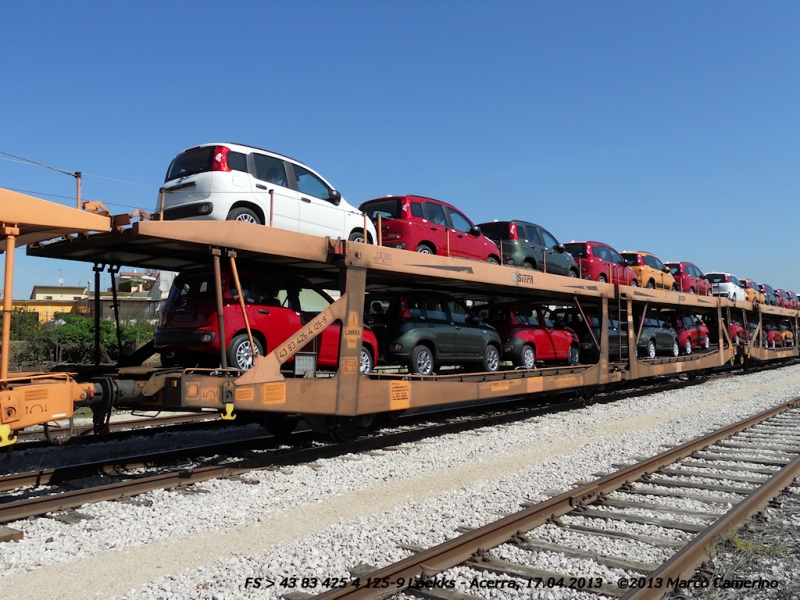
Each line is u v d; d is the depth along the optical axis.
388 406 9.29
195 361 8.62
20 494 7.07
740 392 17.95
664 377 23.47
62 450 9.67
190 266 9.05
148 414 14.55
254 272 8.61
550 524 5.81
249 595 4.27
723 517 5.67
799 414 13.29
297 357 8.70
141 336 24.09
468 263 10.77
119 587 4.47
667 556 5.04
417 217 12.09
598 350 14.85
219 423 12.34
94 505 6.40
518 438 10.40
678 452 8.81
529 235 15.10
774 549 5.15
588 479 7.63
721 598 4.28
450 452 9.29
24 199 5.70
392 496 6.92
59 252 7.81
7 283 5.61
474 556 4.95
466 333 12.30
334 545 5.27
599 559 4.91
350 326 8.66
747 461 8.62
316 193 9.92
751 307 24.73
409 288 12.66
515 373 12.22
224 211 8.29
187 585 4.45
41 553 5.07
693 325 23.05
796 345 29.83
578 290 14.02
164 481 7.20
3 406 5.55
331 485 7.32
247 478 7.62
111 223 6.63
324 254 8.39
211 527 5.84
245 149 8.88
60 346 21.75
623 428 11.58
